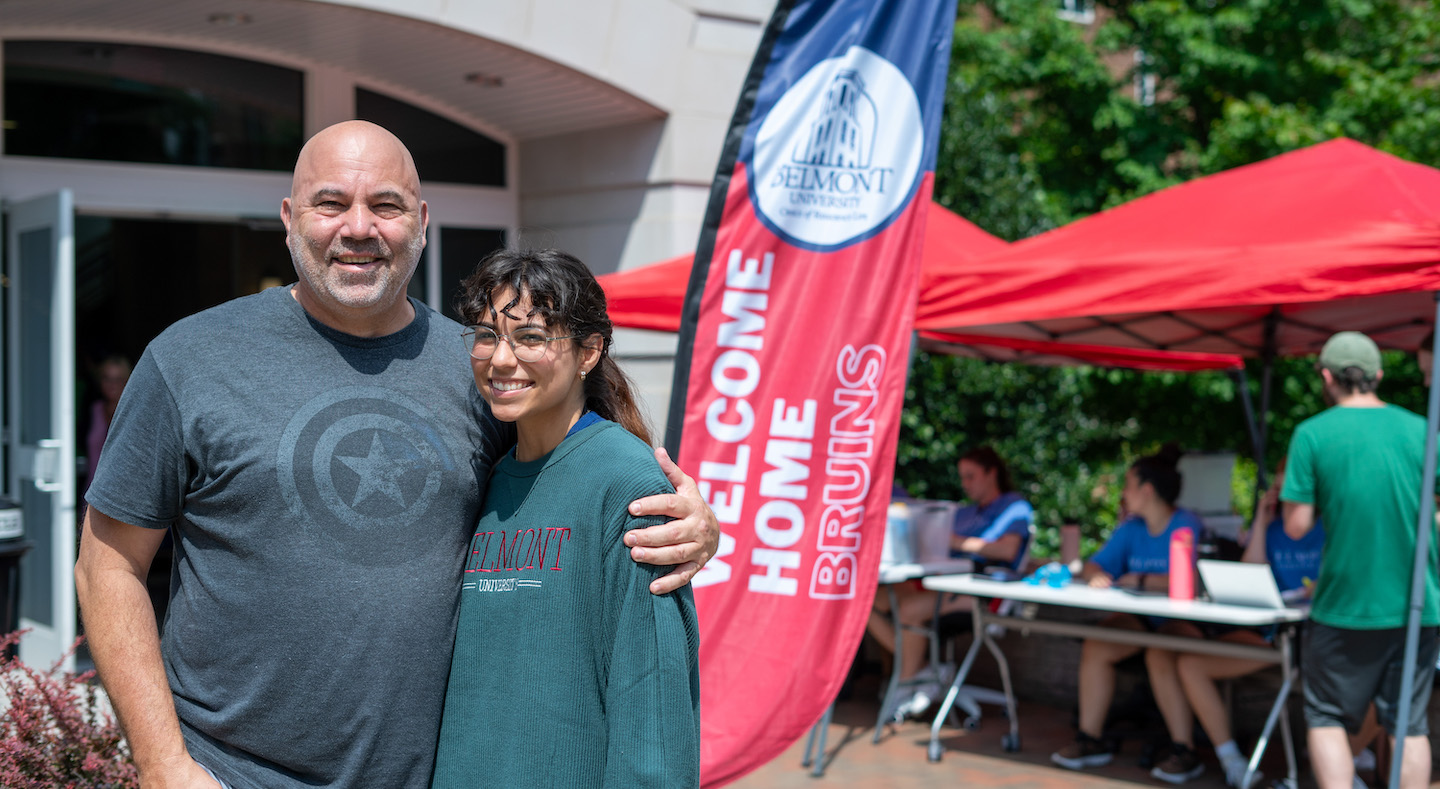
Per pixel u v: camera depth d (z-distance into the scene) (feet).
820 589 11.06
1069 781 15.23
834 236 11.27
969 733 17.57
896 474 26.04
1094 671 15.92
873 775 15.53
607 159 22.76
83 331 25.26
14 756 8.32
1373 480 12.28
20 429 18.65
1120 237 15.05
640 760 5.53
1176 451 16.99
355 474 5.88
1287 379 35.24
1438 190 14.10
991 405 26.58
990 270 14.49
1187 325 18.58
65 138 20.06
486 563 6.03
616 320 17.51
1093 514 28.14
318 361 6.10
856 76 11.30
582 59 20.61
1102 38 39.58
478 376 6.01
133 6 18.52
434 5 19.19
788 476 11.09
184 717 5.87
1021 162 35.09
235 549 5.77
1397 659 12.34
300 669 5.72
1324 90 38.04
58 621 17.15
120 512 5.74
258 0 18.20
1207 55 36.70
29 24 19.11
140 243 25.68
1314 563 15.81
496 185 24.73
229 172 21.52
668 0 21.42
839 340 11.24
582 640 5.73
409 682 5.86
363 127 6.20
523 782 5.63
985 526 19.19
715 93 22.07
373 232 5.96
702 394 11.00
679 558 5.79
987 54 39.96
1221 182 15.99
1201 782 15.10
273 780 5.80
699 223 22.02
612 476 5.82
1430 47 36.52
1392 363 33.94
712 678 10.76
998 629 19.01
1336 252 12.48
